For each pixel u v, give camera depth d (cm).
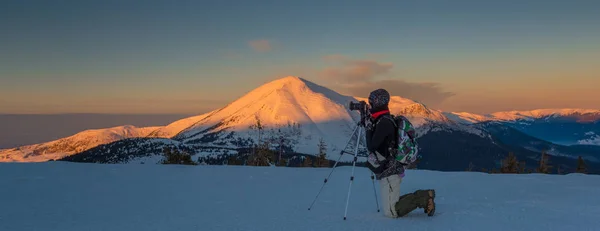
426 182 1066
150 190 909
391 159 576
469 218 555
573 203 691
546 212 597
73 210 661
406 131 573
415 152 584
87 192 868
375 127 579
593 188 929
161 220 574
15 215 613
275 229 505
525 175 1273
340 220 562
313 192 891
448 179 1143
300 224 536
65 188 920
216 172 1283
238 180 1098
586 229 485
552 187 953
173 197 811
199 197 816
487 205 676
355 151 628
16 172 1210
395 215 579
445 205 694
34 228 524
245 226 525
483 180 1109
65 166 1373
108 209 673
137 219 584
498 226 504
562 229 486
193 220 573
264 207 692
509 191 882
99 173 1209
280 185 1005
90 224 548
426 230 486
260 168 1395
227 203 740
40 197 796
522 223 519
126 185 986
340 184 1028
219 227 521
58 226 536
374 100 580
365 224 529
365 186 991
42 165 1395
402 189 954
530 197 787
